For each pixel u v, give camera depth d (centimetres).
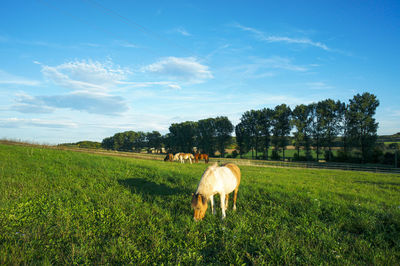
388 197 1022
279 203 803
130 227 571
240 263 417
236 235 521
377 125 4994
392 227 574
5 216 588
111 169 1524
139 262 409
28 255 417
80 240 487
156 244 472
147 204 764
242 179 1396
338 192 1046
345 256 449
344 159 5362
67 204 728
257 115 6825
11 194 832
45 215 624
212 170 659
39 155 1834
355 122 5222
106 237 534
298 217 656
